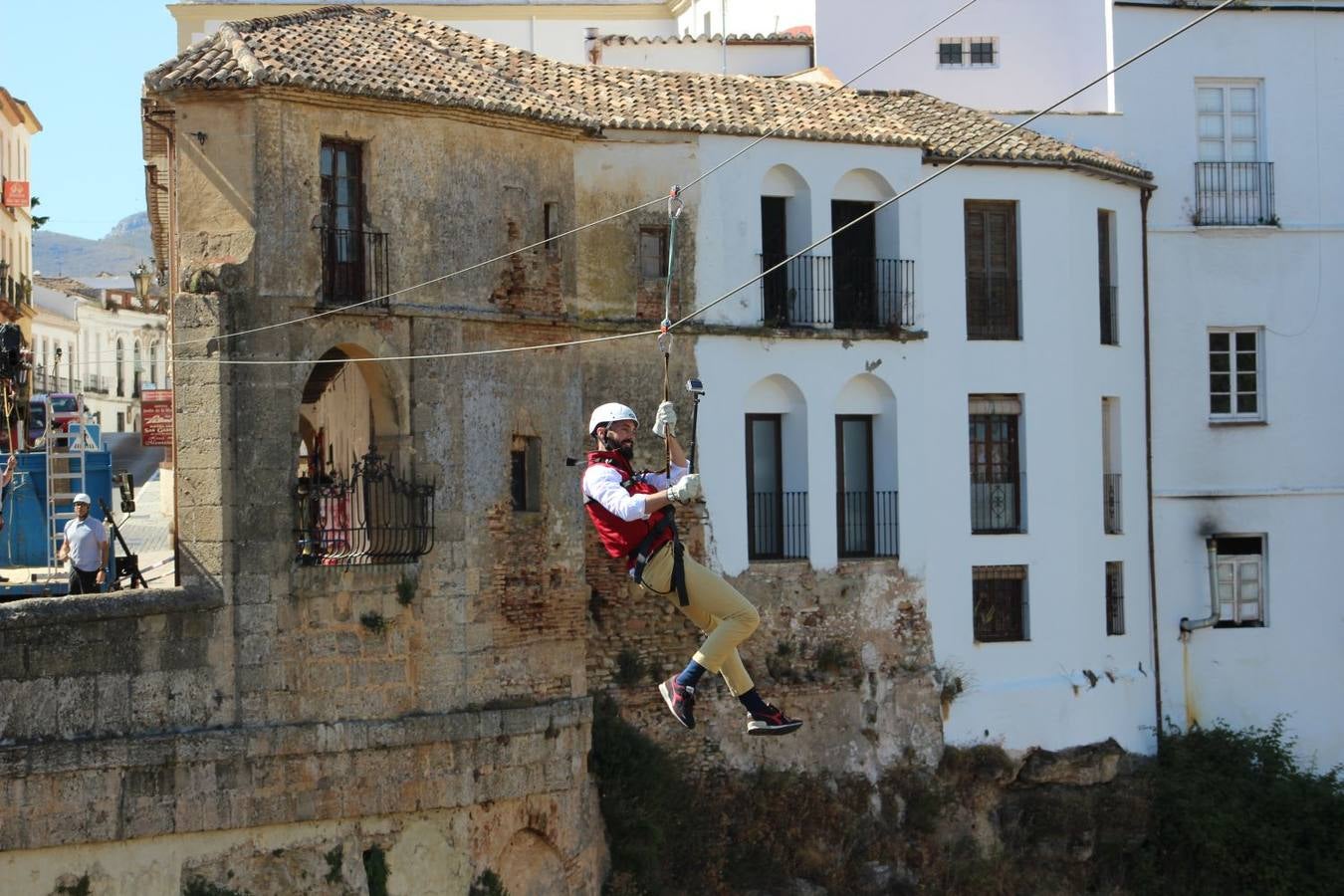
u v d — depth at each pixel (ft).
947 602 151.02
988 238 154.92
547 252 136.15
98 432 163.43
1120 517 161.27
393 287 126.41
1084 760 153.48
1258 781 160.04
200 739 117.08
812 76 175.52
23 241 283.38
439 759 125.49
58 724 112.98
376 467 124.98
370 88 124.77
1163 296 166.40
